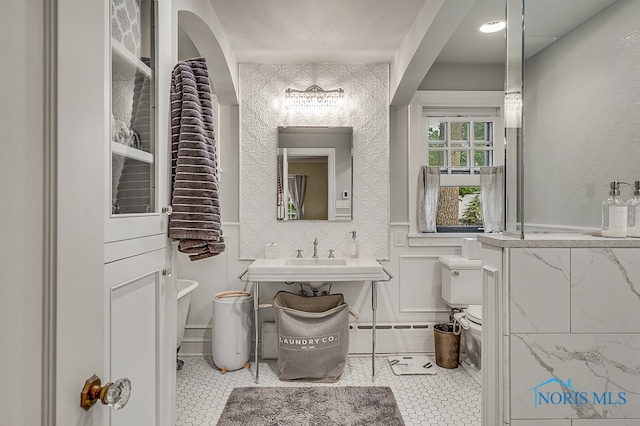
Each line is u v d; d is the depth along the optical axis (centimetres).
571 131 163
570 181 163
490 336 150
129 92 130
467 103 341
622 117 165
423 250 339
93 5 65
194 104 162
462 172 347
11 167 49
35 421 52
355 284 335
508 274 138
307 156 334
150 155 146
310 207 334
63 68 57
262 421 223
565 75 163
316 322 277
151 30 147
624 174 164
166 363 158
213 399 250
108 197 110
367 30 266
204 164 162
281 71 332
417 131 340
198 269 332
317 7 233
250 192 333
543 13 162
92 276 65
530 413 139
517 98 148
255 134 332
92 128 65
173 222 157
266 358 321
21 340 50
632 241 139
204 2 218
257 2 228
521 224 142
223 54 267
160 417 148
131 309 126
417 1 225
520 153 144
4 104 48
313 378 277
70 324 59
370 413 232
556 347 138
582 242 138
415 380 281
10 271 49
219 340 296
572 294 138
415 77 286
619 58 165
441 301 339
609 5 165
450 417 229
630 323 138
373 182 336
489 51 315
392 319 337
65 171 57
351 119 335
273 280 276
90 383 64
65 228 57
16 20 49
